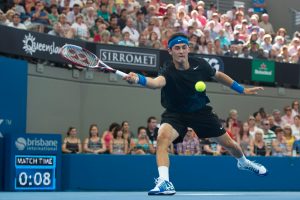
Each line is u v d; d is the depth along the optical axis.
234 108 22.12
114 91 20.22
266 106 22.69
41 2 19.67
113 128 16.89
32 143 14.66
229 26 23.70
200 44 21.38
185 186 16.12
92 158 15.29
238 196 10.45
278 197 10.16
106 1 21.50
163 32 21.19
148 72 19.70
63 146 16.16
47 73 18.52
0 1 19.25
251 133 18.34
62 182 15.07
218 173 16.50
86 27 19.55
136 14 21.66
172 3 26.12
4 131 16.80
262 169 10.16
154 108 20.92
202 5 24.66
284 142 18.19
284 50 23.00
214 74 8.70
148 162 15.83
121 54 19.08
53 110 18.70
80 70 19.58
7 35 16.64
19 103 17.30
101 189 15.32
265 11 28.31
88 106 19.73
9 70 17.02
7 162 14.48
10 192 13.73
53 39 17.92
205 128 8.66
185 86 8.32
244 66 21.05
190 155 16.31
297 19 27.97
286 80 21.94
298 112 22.12
